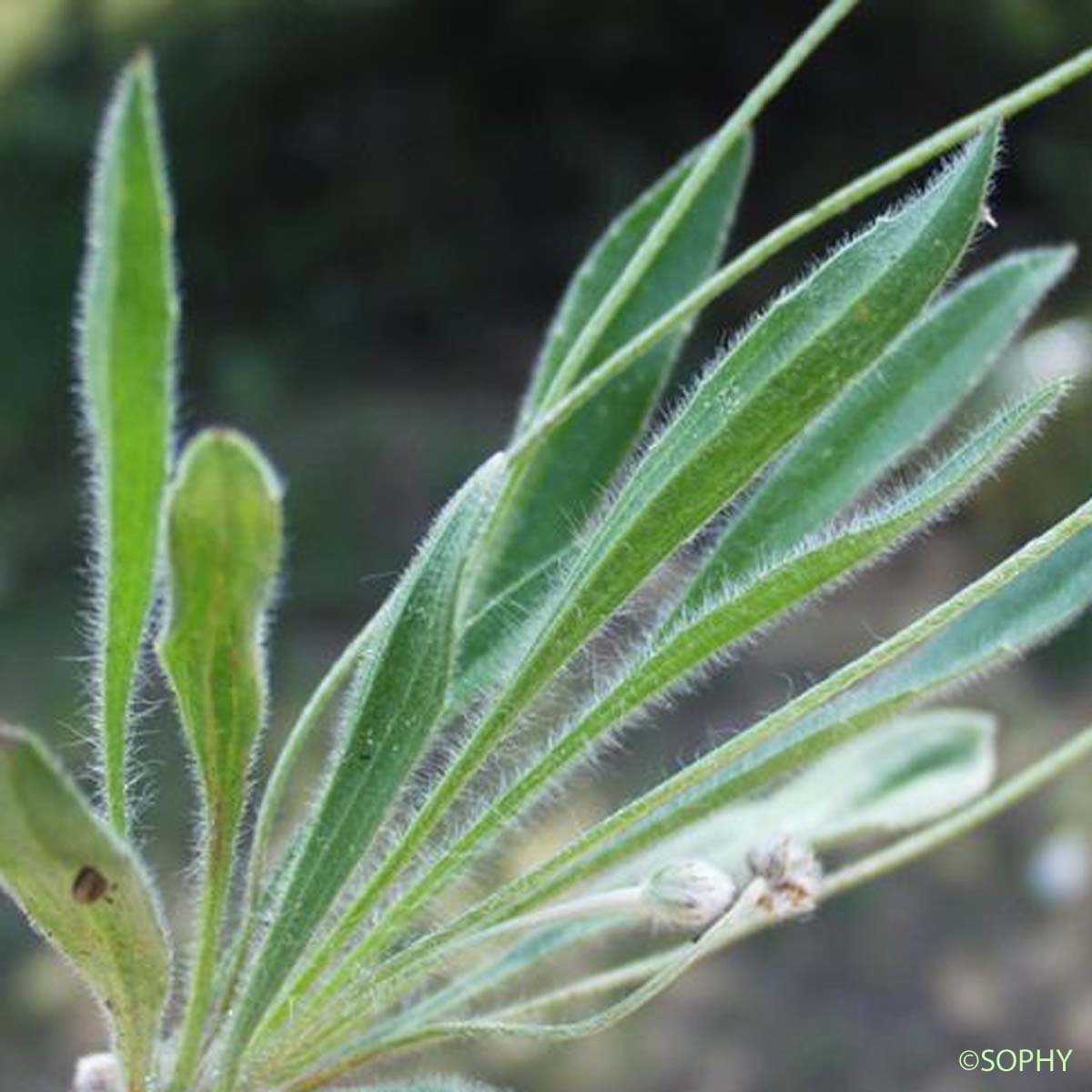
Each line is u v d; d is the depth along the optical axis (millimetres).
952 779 234
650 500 178
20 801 161
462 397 1222
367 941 187
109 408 170
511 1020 218
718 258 218
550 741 194
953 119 1245
